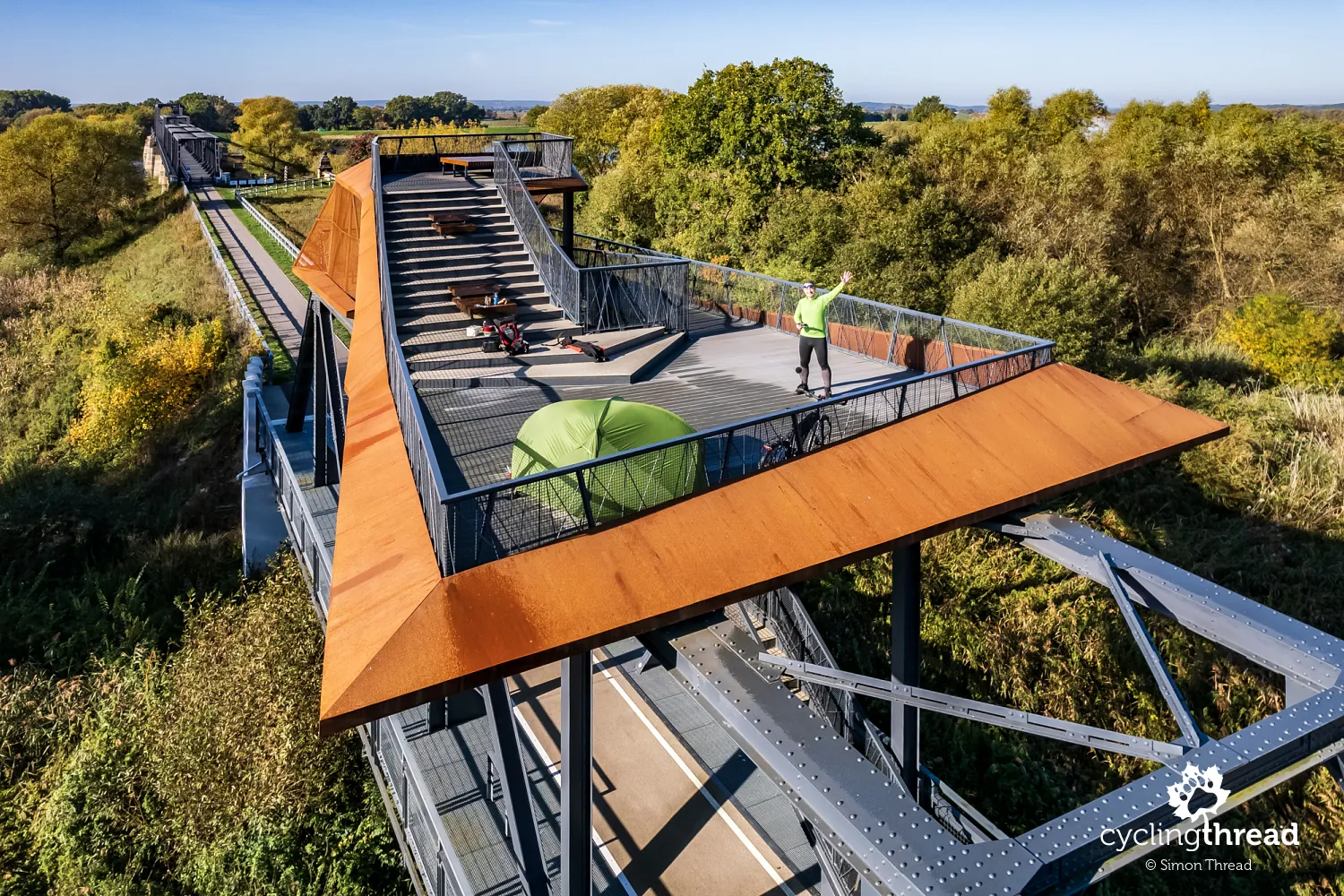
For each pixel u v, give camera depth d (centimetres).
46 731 1681
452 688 605
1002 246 3169
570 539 723
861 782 612
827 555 788
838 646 1627
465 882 994
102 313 4275
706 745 1277
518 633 641
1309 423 2109
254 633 1605
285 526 2127
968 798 1387
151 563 2156
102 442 2933
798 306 1185
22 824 1516
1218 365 2562
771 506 816
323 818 1372
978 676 1551
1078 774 1431
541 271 1599
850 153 3856
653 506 779
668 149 4422
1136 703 1534
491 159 1984
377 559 727
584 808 775
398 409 968
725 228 3834
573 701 746
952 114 4591
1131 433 1065
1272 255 3036
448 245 1642
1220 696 1518
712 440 951
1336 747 675
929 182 3378
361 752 1462
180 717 1472
